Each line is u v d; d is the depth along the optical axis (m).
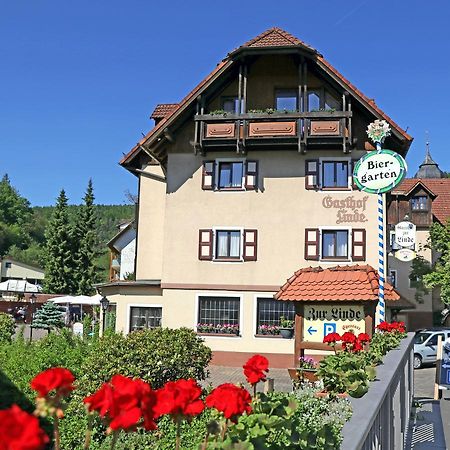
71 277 60.44
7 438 1.42
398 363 7.22
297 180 23.03
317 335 11.77
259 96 23.61
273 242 22.88
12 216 113.81
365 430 3.42
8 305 54.09
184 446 6.11
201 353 10.77
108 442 6.55
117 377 2.27
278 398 3.40
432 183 46.34
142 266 26.09
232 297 22.88
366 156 13.41
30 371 11.12
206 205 23.45
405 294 39.78
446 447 9.08
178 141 23.98
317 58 22.22
